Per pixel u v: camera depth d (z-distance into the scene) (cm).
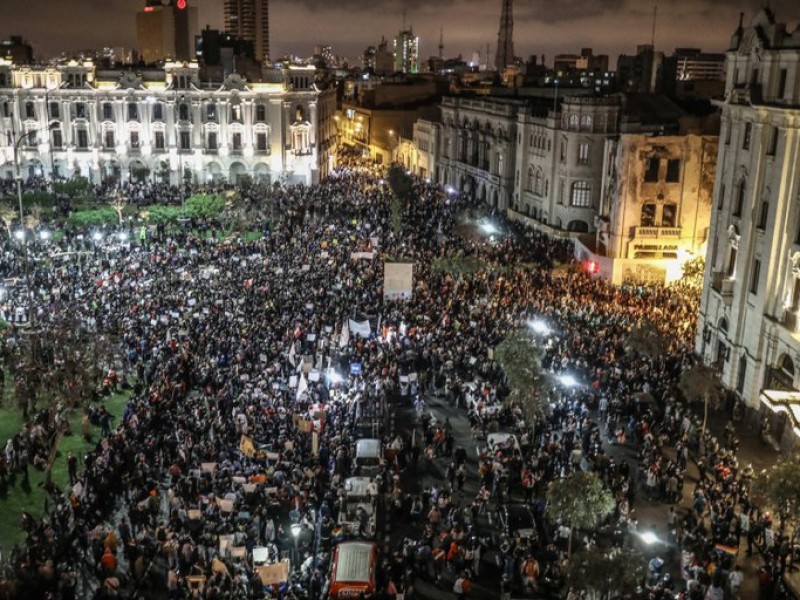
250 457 3659
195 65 11594
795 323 4316
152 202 9962
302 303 5759
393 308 5744
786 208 4456
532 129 9450
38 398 4456
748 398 4697
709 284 5306
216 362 4762
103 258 6919
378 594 2952
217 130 11769
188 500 3419
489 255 7462
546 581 3011
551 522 3406
